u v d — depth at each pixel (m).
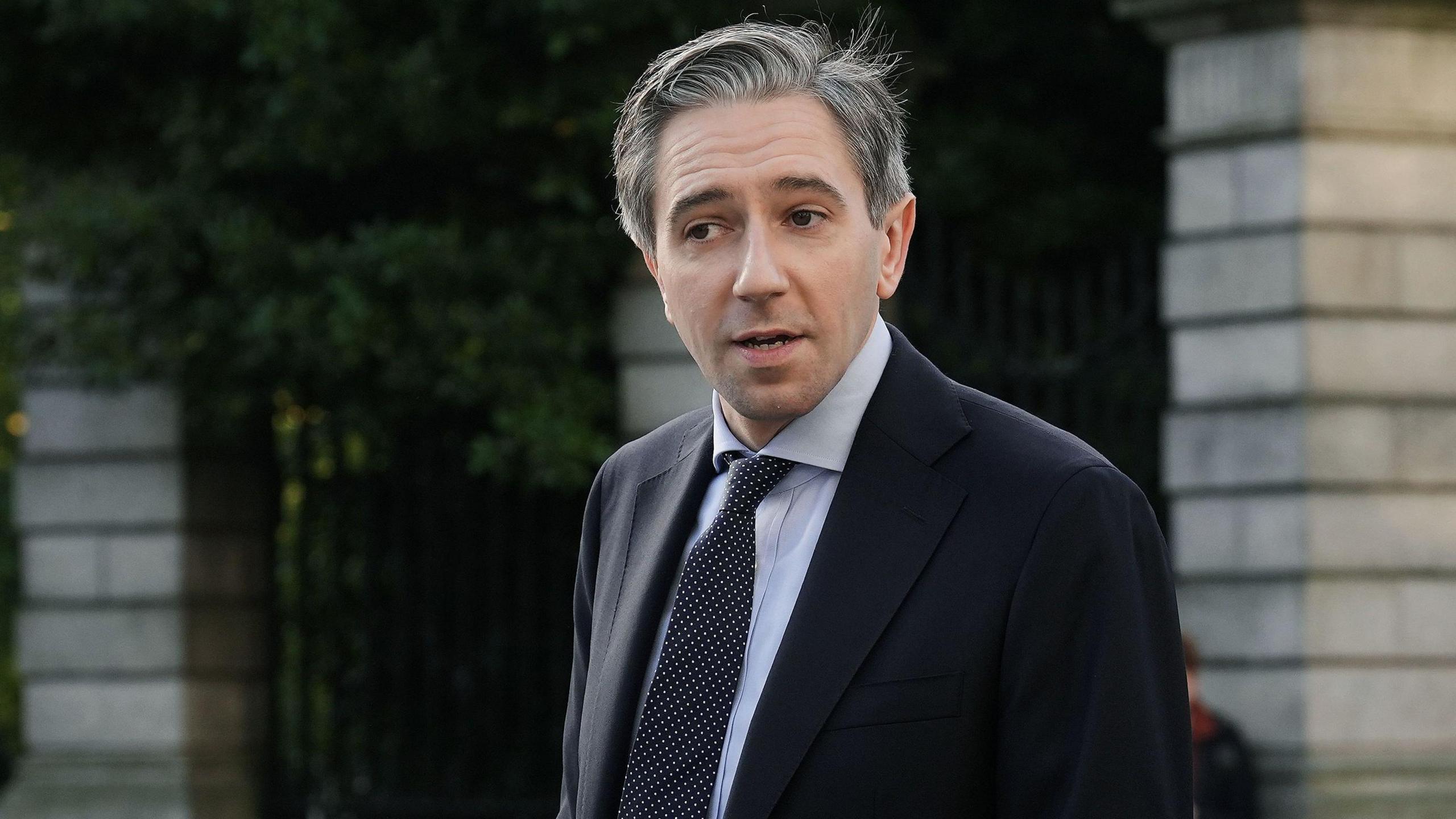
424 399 7.43
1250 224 6.30
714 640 2.14
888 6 7.51
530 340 7.04
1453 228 6.29
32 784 7.93
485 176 7.45
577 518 7.77
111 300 7.62
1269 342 6.25
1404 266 6.24
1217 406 6.36
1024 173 8.36
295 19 7.00
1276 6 6.17
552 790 7.64
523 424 6.91
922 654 1.97
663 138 2.15
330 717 8.06
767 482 2.19
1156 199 8.75
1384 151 6.25
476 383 7.01
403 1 7.22
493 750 7.68
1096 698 1.91
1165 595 2.03
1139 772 1.89
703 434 2.46
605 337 7.33
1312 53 6.19
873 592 2.02
